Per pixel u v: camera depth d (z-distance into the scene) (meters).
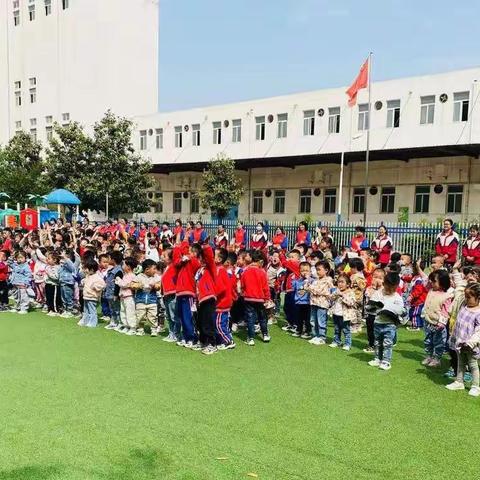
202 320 6.73
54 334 7.62
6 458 3.64
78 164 24.61
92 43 31.11
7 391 4.99
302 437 4.08
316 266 7.43
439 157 20.22
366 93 21.48
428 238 16.22
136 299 7.79
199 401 4.82
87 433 4.07
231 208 26.22
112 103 31.28
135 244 11.48
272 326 8.70
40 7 33.19
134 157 25.61
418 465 3.67
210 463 3.62
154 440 3.97
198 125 27.59
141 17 32.56
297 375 5.73
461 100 19.25
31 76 34.06
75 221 19.06
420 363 6.38
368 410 4.70
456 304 5.55
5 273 9.64
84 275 8.73
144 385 5.26
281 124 24.50
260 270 7.35
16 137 29.80
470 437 4.16
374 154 19.75
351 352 6.87
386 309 6.04
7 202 27.27
